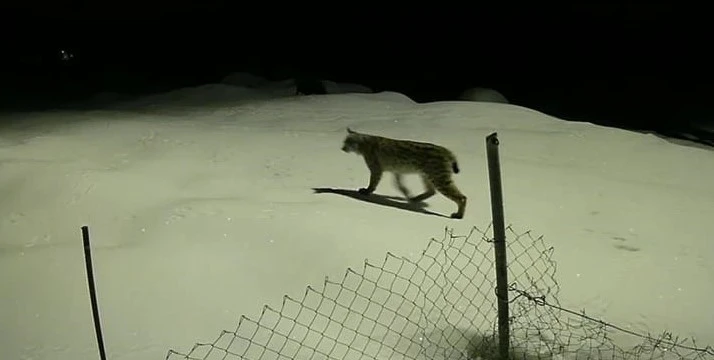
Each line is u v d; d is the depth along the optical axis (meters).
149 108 12.47
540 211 6.99
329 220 6.20
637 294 5.51
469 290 5.34
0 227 6.47
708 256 6.20
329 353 4.54
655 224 6.83
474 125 10.71
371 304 5.09
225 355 4.47
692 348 4.82
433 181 6.72
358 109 11.88
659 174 8.61
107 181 7.12
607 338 4.93
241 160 8.34
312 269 5.46
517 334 4.89
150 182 7.26
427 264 5.62
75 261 5.46
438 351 4.66
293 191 7.21
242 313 4.93
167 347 4.56
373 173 7.14
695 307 5.38
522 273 5.65
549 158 9.01
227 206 6.45
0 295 5.05
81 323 4.76
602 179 8.08
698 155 9.40
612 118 15.89
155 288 5.15
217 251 5.63
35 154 8.40
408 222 6.40
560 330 4.98
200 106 12.62
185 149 8.76
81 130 10.01
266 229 5.97
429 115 11.35
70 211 6.62
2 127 10.59
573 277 5.69
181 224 6.08
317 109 11.93
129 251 5.62
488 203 7.13
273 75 18.72
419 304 5.12
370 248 5.75
